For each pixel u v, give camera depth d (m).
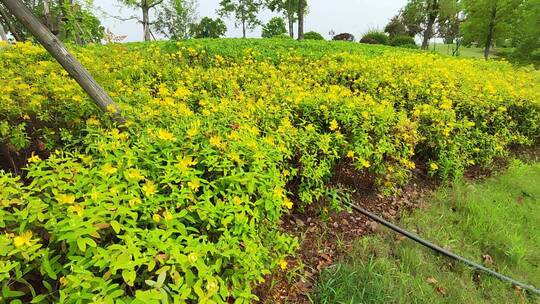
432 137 4.45
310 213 3.33
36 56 5.03
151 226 1.82
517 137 5.43
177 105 3.22
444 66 7.48
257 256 1.97
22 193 1.76
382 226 3.43
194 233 1.96
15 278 1.50
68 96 3.16
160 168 2.13
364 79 6.01
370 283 2.64
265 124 3.32
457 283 2.92
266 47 8.88
